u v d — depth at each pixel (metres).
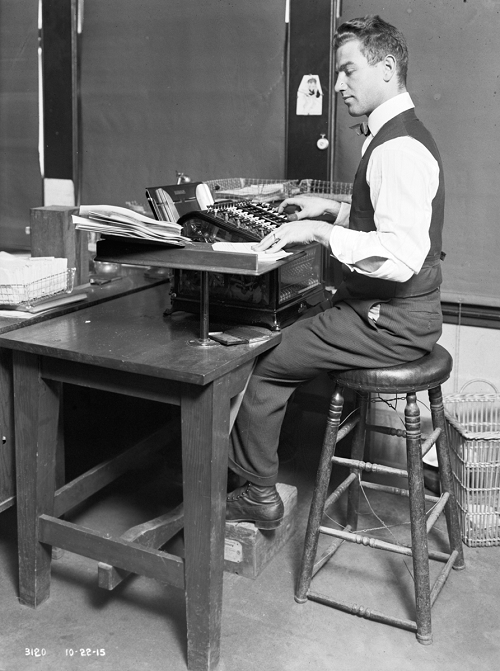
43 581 2.42
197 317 2.52
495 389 3.14
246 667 2.16
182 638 2.29
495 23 2.83
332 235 2.15
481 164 2.96
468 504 2.79
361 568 2.65
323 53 3.07
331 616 2.39
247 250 2.19
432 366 2.29
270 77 3.19
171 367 1.98
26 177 3.75
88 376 2.19
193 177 3.43
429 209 2.09
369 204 2.23
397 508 3.06
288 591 2.51
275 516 2.49
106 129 3.54
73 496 2.49
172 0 3.28
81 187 3.65
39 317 2.46
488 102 2.90
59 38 3.52
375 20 2.25
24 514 2.36
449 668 2.17
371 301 2.25
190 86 3.34
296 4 3.07
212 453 2.04
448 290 3.13
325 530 2.38
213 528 2.09
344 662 2.19
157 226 2.16
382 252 2.07
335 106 3.11
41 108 3.63
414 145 2.11
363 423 2.70
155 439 2.86
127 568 2.21
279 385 2.39
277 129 3.23
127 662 2.18
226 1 3.19
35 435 2.29
